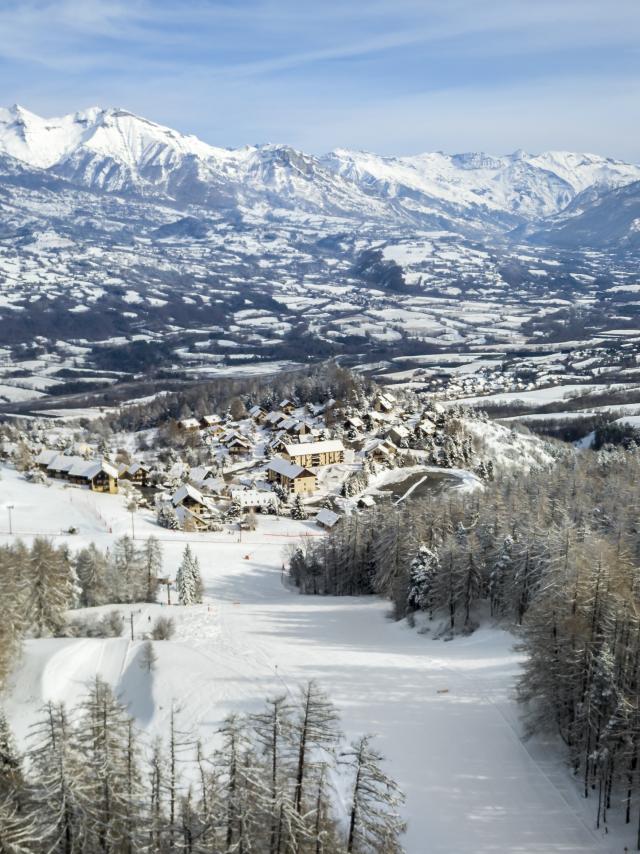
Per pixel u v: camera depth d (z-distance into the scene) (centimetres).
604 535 11544
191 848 4428
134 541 15700
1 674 7756
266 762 4822
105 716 4969
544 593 8038
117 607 11525
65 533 16025
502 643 9338
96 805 4600
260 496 19825
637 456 19800
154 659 8619
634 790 5741
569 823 5819
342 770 6184
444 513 13225
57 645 8756
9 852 4100
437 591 10619
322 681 8212
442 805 5975
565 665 6506
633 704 5753
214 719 7338
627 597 6875
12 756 4991
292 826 4406
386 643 10156
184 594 12169
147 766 6094
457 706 7600
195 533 17438
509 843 5584
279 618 11406
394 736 6962
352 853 4869
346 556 14100
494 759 6631
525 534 10519
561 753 6688
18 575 9588
